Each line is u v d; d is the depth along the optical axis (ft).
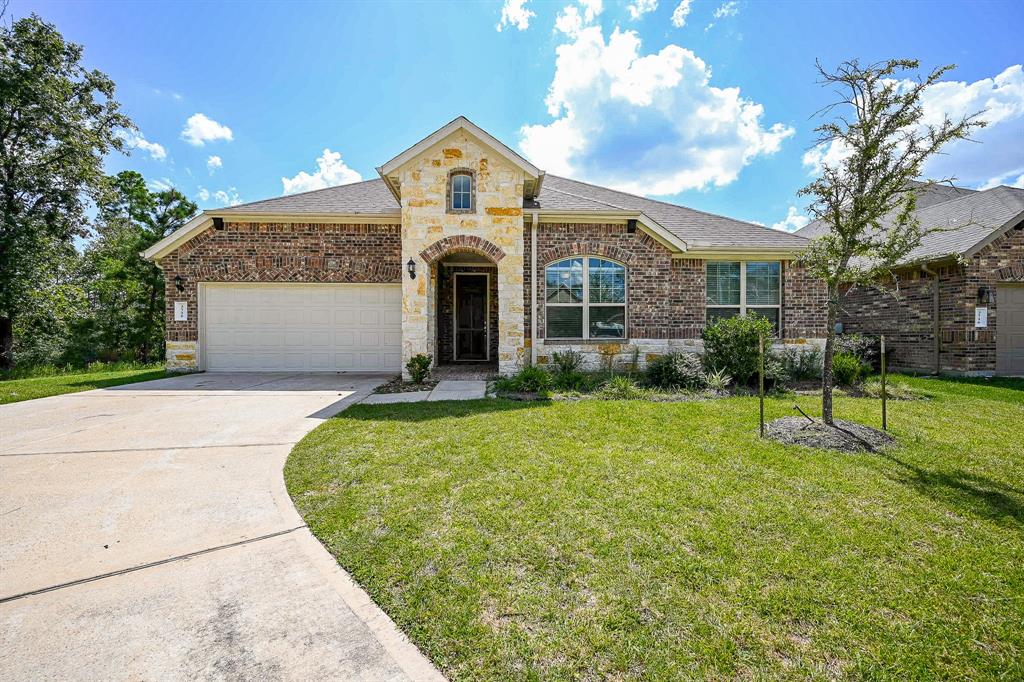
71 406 24.80
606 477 13.51
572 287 36.76
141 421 21.07
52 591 8.00
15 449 16.58
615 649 6.77
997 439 17.47
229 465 14.80
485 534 10.16
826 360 18.74
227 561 9.08
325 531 10.28
